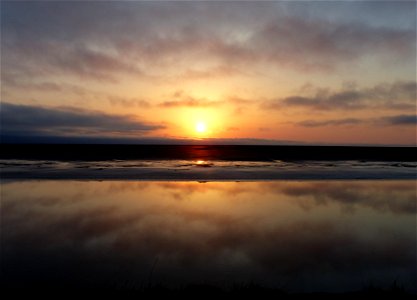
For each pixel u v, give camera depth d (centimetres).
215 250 749
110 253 720
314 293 512
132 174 2208
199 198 1376
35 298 480
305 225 970
